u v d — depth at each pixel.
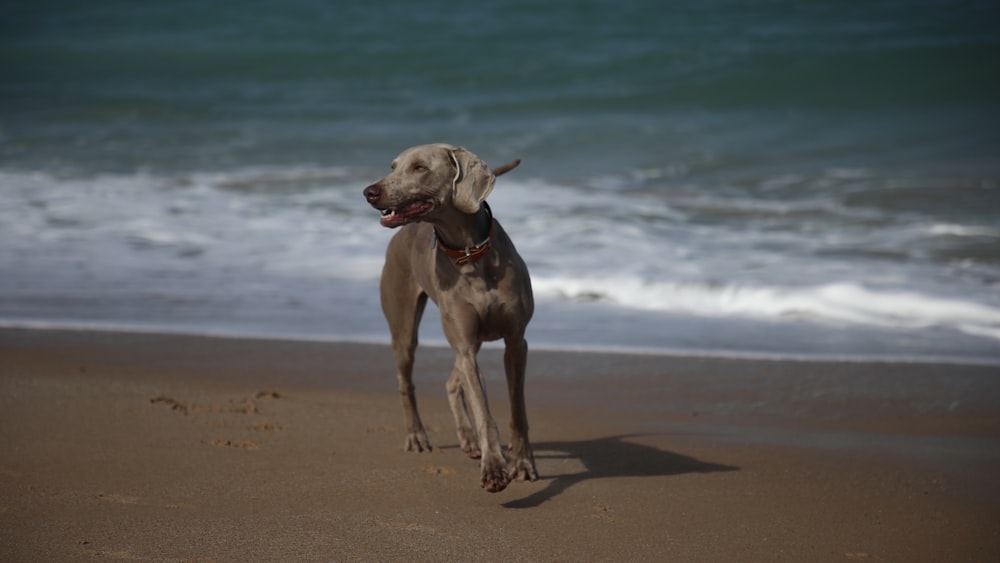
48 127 18.98
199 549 3.91
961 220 12.05
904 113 18.75
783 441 5.87
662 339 8.37
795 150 16.58
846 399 6.79
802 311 9.12
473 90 21.25
